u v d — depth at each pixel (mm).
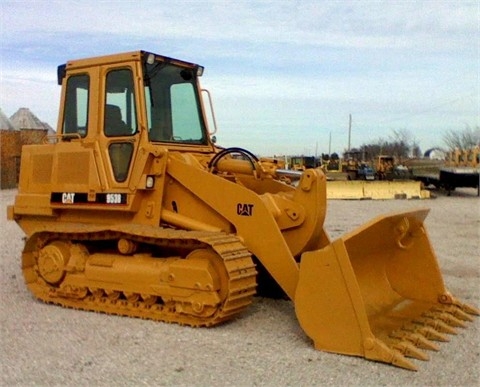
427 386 4562
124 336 5738
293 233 6395
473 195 27516
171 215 6699
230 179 7145
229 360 5090
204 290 5836
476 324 6168
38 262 7129
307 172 6320
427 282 6543
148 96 6953
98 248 7004
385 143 61656
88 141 7105
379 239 5840
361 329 5137
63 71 7527
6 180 28859
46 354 5250
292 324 6145
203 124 7930
